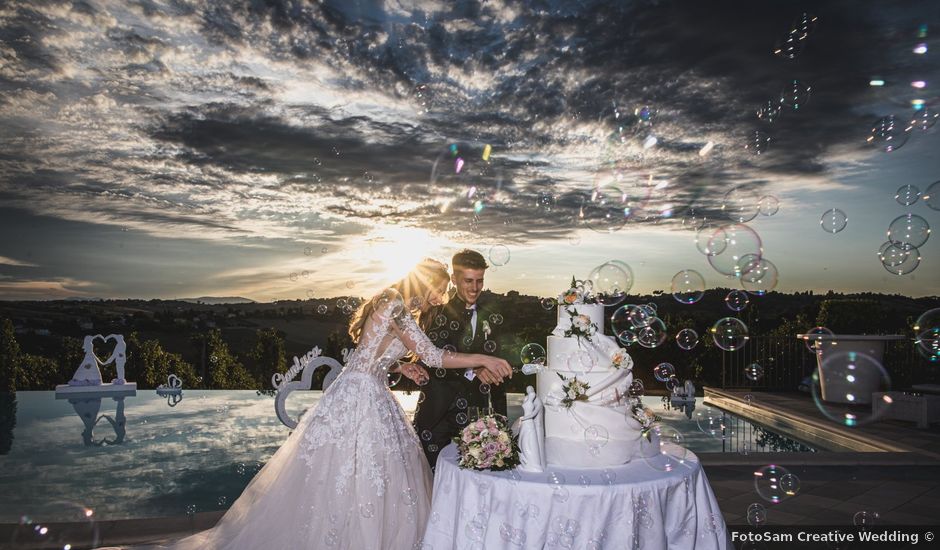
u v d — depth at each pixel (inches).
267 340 504.4
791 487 156.6
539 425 84.8
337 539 97.0
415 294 114.3
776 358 375.9
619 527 76.6
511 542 78.2
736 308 170.1
